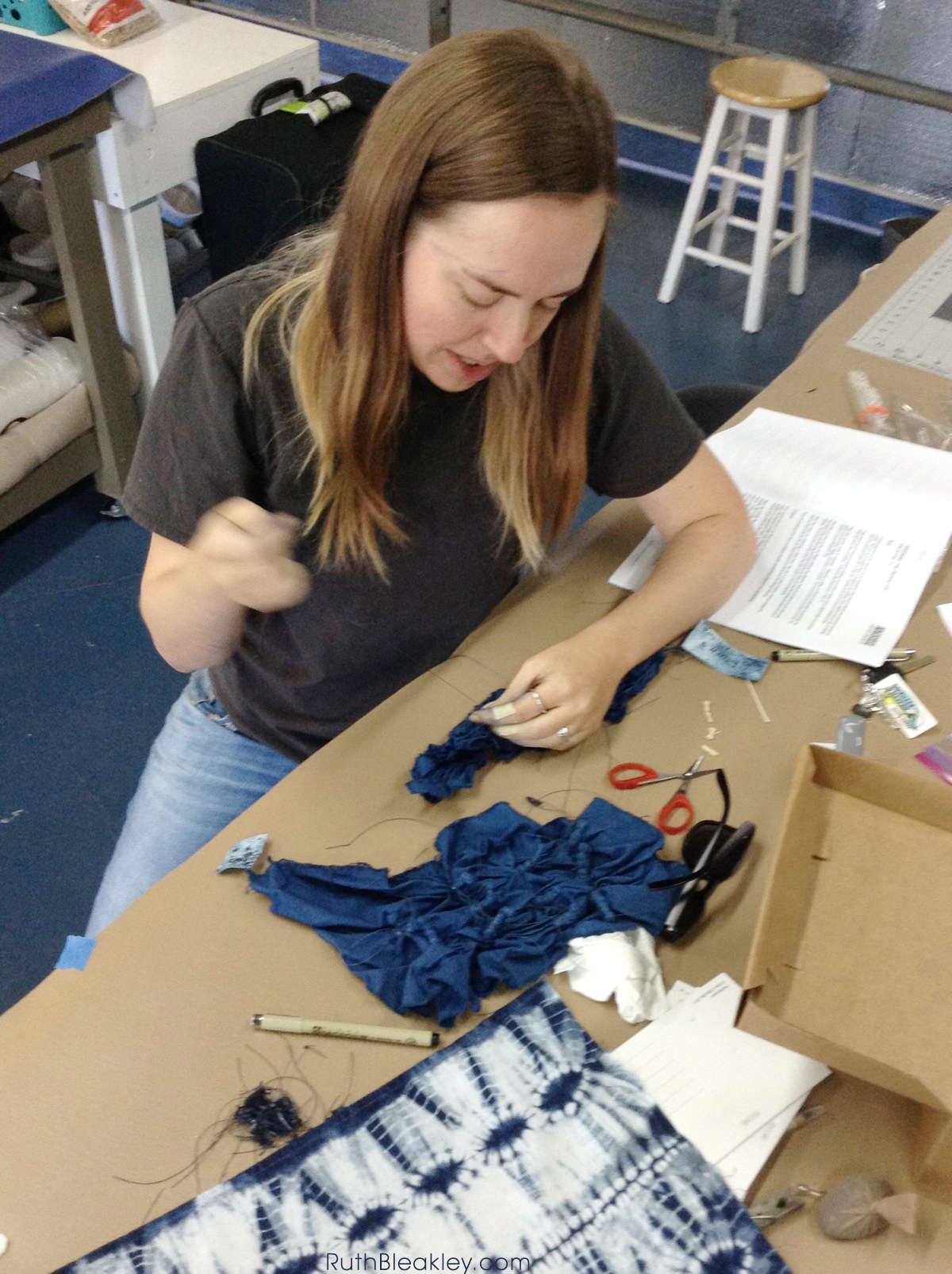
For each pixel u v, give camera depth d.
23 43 1.76
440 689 0.94
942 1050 0.63
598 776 0.88
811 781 0.71
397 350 0.80
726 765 0.89
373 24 4.05
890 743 0.90
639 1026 0.72
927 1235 0.63
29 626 2.09
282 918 0.76
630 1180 0.64
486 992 0.73
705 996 0.74
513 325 0.76
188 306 0.87
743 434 1.22
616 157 0.75
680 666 0.97
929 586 1.06
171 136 2.06
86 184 1.89
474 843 0.81
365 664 1.04
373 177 0.72
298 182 2.17
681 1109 0.67
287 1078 0.68
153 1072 0.68
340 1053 0.69
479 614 1.08
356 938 0.75
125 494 0.92
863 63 3.26
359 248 0.75
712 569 1.01
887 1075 0.58
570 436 0.94
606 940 0.75
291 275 0.86
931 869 0.70
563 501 1.00
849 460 1.18
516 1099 0.67
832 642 0.99
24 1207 0.62
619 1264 0.61
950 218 1.70
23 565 2.21
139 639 2.08
